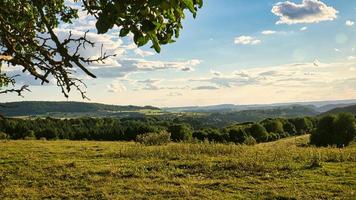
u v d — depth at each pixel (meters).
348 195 16.66
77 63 3.34
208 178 21.44
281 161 25.44
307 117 118.19
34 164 26.31
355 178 19.86
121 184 20.03
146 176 22.23
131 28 2.89
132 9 2.80
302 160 25.70
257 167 23.08
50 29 3.32
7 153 32.38
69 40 3.33
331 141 62.16
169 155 29.83
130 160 28.50
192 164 25.12
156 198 17.27
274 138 92.56
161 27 3.13
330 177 20.34
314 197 16.56
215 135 76.25
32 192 18.89
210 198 16.91
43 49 3.60
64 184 20.52
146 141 43.69
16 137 55.53
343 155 26.53
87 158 30.11
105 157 30.55
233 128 81.31
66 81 3.57
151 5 2.63
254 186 18.86
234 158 26.97
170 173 22.84
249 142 50.72
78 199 17.59
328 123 62.88
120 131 73.94
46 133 64.12
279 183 19.28
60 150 35.62
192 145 33.28
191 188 18.81
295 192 17.33
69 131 69.81
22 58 3.53
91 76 3.25
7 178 22.19
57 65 3.55
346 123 61.56
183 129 70.25
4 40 3.60
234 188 18.67
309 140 70.50
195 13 3.05
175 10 3.01
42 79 3.56
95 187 19.58
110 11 2.80
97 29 2.82
